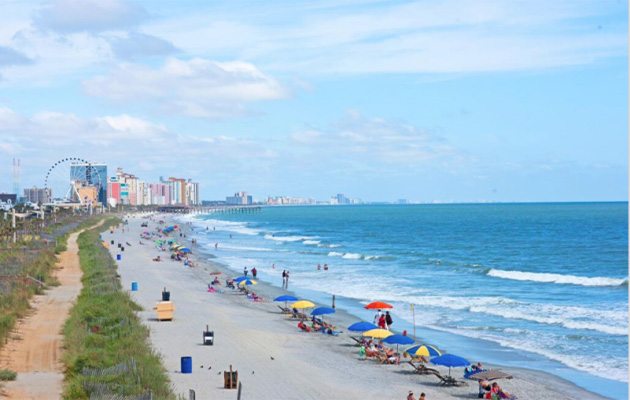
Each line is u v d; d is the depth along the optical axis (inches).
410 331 1961.1
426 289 2886.3
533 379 1438.2
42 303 2160.4
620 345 1736.0
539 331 1926.7
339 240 6486.2
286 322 2091.5
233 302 2491.4
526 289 2881.4
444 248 5295.3
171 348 1632.6
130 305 2181.3
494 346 1759.4
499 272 3491.6
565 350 1695.4
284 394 1270.9
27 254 3540.8
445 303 2461.9
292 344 1749.5
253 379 1371.8
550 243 5654.5
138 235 6628.9
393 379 1424.7
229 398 1212.5
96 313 1877.5
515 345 1763.0
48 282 2615.7
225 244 5876.0
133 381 1196.5
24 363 1386.6
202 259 4340.6
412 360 1594.5
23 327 1744.6
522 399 1295.5
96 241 4960.6
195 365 1465.3
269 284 3070.9
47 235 5669.3
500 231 7529.5
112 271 3110.2
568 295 2689.5
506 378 1333.7
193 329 1886.1
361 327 1696.6
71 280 2824.8
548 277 3262.8
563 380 1428.4
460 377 1457.9
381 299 2591.0
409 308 2364.7
